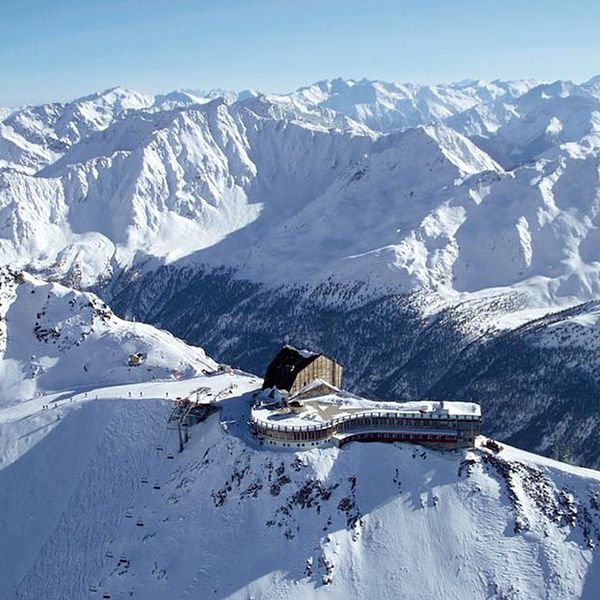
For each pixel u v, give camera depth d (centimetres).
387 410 13738
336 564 11531
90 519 13612
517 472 12850
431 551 11762
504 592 11344
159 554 12262
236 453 13100
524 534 11981
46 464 15050
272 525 12056
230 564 11706
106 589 12069
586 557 11819
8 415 16575
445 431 13200
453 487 12488
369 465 12750
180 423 14475
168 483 13588
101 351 19075
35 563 13162
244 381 17338
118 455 14688
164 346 18950
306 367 14938
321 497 12275
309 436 12925
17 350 19600
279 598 11150
